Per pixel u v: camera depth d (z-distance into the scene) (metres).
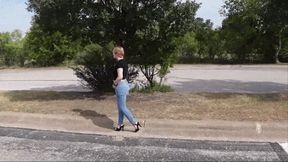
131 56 12.35
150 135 8.56
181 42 12.47
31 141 8.16
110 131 8.88
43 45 33.00
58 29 11.57
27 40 33.50
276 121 8.94
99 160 6.87
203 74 23.44
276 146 7.70
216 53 35.00
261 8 12.13
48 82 19.84
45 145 7.85
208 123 8.88
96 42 12.10
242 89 15.54
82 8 10.71
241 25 33.31
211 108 10.16
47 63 33.47
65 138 8.39
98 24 10.94
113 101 11.23
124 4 10.62
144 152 7.34
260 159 6.90
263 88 15.87
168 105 10.58
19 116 9.94
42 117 9.76
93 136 8.53
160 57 12.46
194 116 9.43
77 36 11.76
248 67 28.17
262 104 10.59
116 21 11.60
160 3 11.16
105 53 12.41
